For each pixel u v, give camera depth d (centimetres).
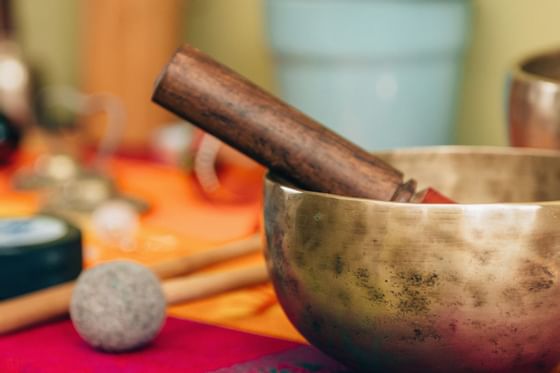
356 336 76
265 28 149
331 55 138
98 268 88
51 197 131
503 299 73
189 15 195
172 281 96
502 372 76
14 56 181
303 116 81
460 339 74
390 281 74
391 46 137
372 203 74
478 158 90
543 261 73
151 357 86
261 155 80
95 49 181
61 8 211
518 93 98
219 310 96
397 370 76
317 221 76
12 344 89
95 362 85
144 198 131
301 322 79
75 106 181
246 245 106
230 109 80
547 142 97
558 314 74
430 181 90
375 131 142
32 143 172
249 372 84
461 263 73
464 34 144
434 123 145
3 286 95
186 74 79
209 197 129
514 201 89
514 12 146
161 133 158
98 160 151
